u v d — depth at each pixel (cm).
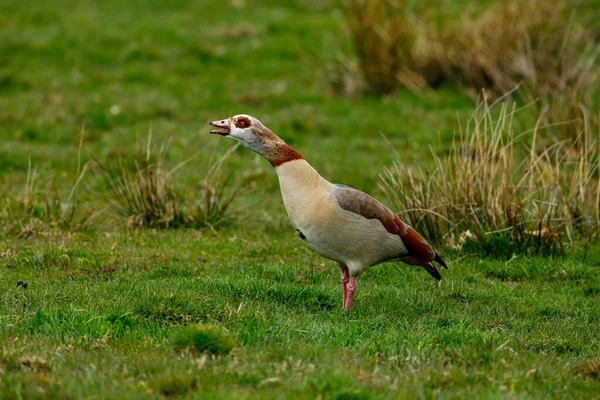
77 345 812
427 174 1359
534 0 2223
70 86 2266
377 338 866
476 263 1262
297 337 861
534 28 2178
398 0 2412
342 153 1877
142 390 694
